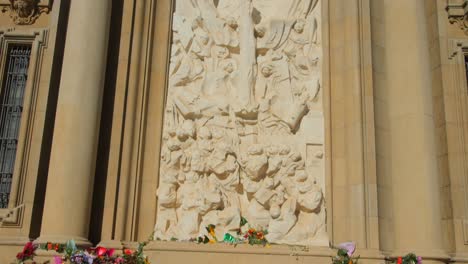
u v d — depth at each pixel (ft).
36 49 31.81
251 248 25.68
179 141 30.25
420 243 27.76
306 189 29.30
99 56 29.30
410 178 28.78
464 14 33.30
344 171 29.76
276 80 31.50
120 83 30.12
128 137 29.43
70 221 26.63
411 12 31.19
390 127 30.27
